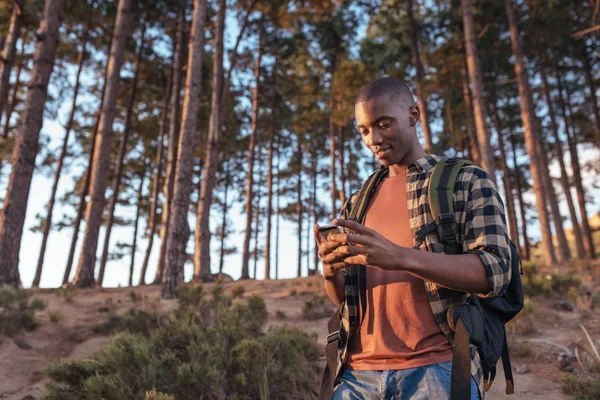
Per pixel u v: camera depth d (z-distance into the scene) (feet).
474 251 3.44
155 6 66.28
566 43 70.74
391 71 68.74
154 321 18.63
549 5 57.31
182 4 65.51
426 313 3.86
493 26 68.08
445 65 66.69
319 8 61.31
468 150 84.12
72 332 18.62
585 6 64.28
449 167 3.98
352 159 114.11
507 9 50.90
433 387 3.57
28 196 32.27
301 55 84.02
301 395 11.94
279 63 80.59
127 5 42.55
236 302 15.80
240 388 11.47
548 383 12.87
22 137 32.63
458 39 69.21
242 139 91.81
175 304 22.94
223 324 14.38
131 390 10.42
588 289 23.75
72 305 24.29
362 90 4.34
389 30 68.69
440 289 3.75
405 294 3.97
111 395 10.03
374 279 4.22
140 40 70.13
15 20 48.44
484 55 75.31
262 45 77.56
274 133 97.19
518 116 83.10
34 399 12.34
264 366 11.42
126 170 87.20
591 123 73.10
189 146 31.48
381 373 3.89
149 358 11.33
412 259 3.19
